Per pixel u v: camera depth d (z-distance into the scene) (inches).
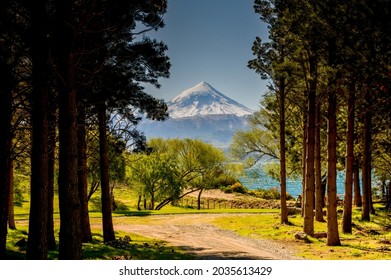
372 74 658.2
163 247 947.3
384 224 1239.5
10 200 1095.0
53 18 585.3
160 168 2402.8
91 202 2204.7
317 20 737.0
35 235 527.2
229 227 1441.9
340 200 2112.5
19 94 636.7
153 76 846.5
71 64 558.6
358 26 626.2
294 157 1697.8
